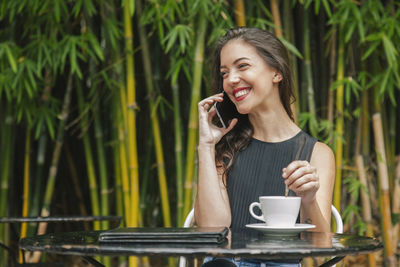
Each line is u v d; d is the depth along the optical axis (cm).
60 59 326
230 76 170
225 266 140
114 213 360
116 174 312
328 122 300
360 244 118
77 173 368
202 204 162
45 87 314
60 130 318
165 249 106
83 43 290
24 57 303
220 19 294
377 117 307
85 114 320
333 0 292
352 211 321
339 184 296
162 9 283
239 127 185
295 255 106
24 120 344
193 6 274
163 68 329
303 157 171
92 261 133
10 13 298
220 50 183
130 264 284
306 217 146
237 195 174
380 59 318
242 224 170
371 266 307
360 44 306
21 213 359
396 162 343
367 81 313
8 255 325
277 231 128
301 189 136
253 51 170
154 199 348
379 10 310
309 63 309
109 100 337
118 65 299
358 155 314
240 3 292
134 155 291
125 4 292
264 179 173
